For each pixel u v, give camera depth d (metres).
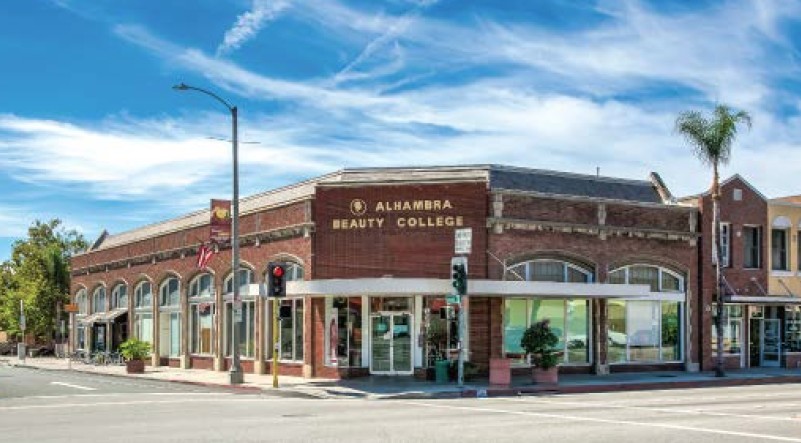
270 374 35.62
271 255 35.47
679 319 36.59
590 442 14.01
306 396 25.94
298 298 34.38
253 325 37.53
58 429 16.14
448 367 29.38
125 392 27.08
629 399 23.75
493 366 27.88
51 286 70.56
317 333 32.62
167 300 46.09
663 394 25.94
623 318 35.16
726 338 38.22
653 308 35.97
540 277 32.72
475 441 14.09
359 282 28.92
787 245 39.81
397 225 31.73
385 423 16.95
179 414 19.09
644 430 15.72
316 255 32.53
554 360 28.92
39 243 78.75
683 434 15.12
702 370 36.47
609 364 34.38
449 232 31.38
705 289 36.88
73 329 60.50
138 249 49.47
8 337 81.25
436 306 31.28
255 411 19.86
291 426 16.39
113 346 52.88
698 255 36.91
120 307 52.62
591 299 34.19
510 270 31.81
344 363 31.69
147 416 18.62
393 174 34.78
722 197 38.03
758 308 39.16
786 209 39.81
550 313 33.19
